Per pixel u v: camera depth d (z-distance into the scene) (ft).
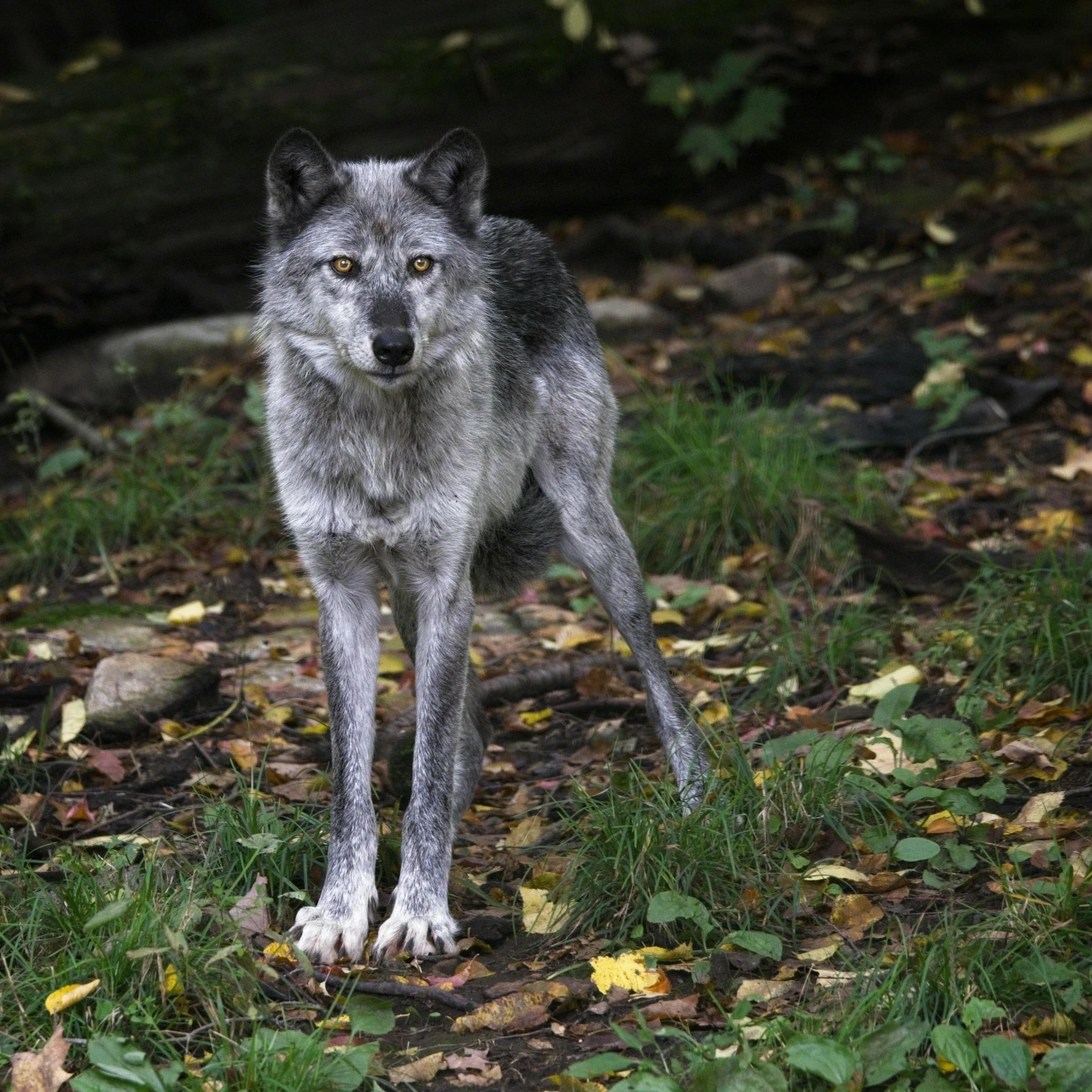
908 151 65.57
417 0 63.82
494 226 30.37
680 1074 17.99
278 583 41.39
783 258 57.06
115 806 28.30
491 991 21.25
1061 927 20.31
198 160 58.49
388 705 33.40
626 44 62.95
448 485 24.25
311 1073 18.24
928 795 24.38
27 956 21.34
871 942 21.15
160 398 54.34
